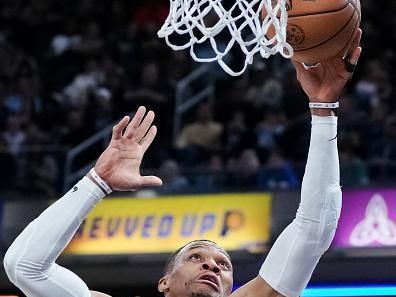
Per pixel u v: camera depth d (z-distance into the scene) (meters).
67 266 9.95
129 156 4.23
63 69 14.20
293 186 10.10
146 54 13.94
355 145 11.10
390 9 14.41
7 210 10.29
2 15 15.23
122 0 15.09
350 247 9.57
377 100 12.47
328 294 9.50
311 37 3.98
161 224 10.02
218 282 4.47
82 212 4.18
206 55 13.37
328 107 4.17
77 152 11.16
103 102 12.61
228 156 11.61
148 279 9.92
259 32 4.02
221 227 9.94
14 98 13.19
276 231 9.80
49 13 15.18
